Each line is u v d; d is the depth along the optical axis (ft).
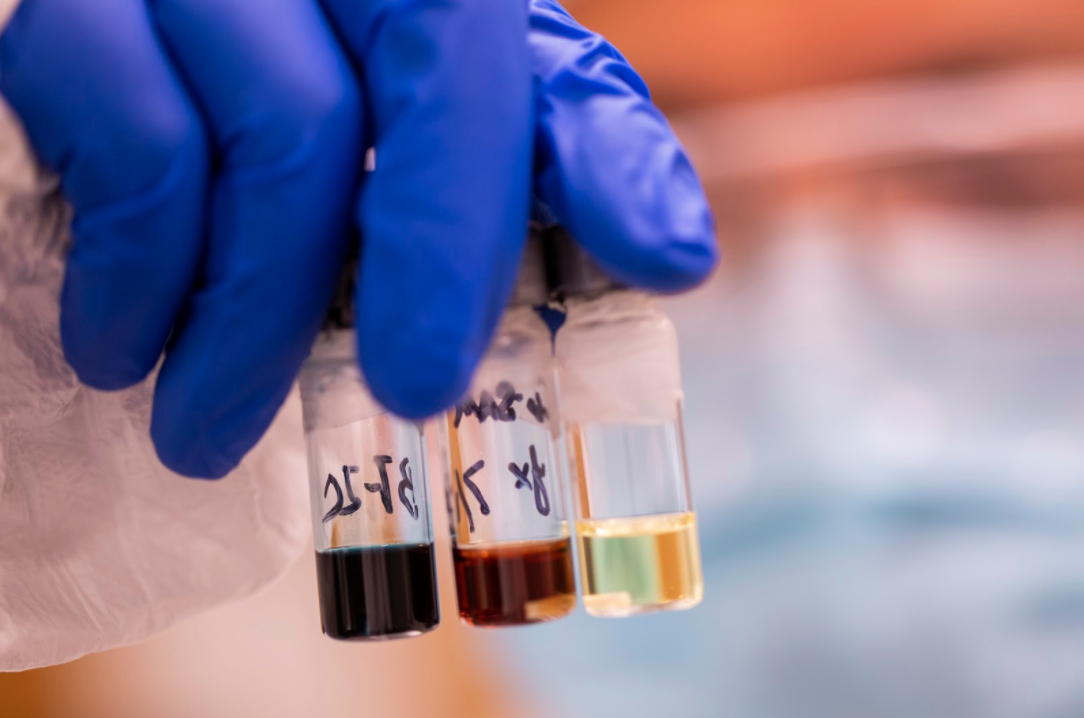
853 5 1.84
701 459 1.73
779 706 1.61
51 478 0.97
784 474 1.67
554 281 0.92
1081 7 1.77
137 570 0.99
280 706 1.92
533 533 0.92
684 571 0.93
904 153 1.80
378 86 0.89
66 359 0.91
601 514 0.93
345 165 0.89
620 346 0.93
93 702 1.93
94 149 0.87
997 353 1.65
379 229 0.86
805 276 1.77
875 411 1.66
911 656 1.55
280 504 1.02
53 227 0.90
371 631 0.91
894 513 1.59
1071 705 1.48
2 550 0.96
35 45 0.86
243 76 0.88
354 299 0.91
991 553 1.54
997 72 1.86
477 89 0.88
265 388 0.90
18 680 1.89
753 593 1.64
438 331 0.86
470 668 1.88
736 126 1.92
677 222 0.89
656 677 1.67
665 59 1.97
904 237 1.77
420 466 0.93
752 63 1.93
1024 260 1.70
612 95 0.92
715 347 1.77
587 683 1.73
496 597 0.92
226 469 0.93
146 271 0.88
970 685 1.53
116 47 0.87
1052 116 1.76
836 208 1.84
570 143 0.90
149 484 0.99
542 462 0.93
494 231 0.87
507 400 0.92
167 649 1.93
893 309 1.70
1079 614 1.49
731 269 1.82
